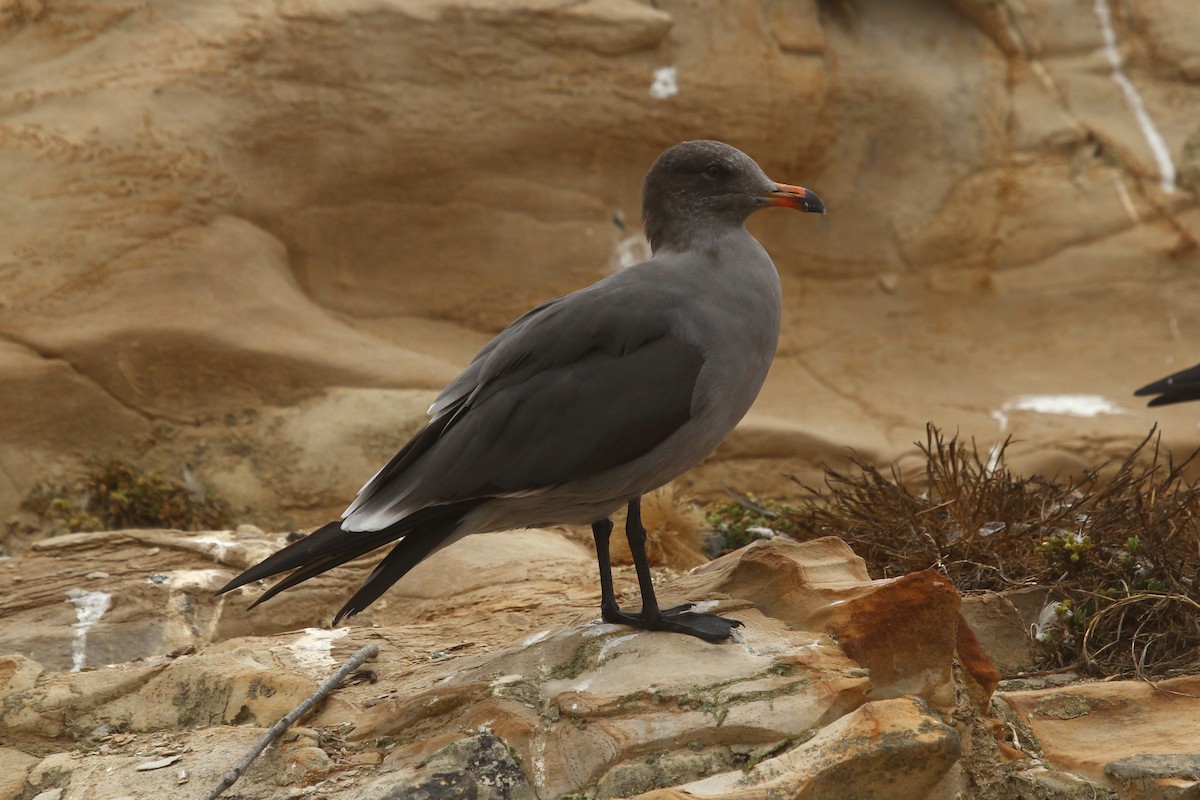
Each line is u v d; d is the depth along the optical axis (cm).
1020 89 1989
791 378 1802
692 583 721
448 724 600
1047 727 640
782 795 524
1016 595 776
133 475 1388
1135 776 577
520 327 655
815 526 914
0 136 1493
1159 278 1883
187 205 1512
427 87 1662
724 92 1792
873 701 580
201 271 1492
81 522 1320
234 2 1608
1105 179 1944
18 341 1395
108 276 1453
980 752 608
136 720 662
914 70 1923
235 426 1434
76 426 1390
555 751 568
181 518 1374
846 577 682
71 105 1524
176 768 596
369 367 1477
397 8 1644
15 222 1453
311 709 640
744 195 685
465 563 917
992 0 1961
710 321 642
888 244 1911
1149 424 1697
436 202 1692
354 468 1427
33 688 677
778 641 623
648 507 994
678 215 695
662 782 552
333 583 896
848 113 1884
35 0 1573
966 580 808
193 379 1435
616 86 1742
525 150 1719
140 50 1566
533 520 657
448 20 1664
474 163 1697
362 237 1669
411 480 624
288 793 564
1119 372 1809
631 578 870
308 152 1616
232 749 608
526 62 1702
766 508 1069
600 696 585
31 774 607
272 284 1541
